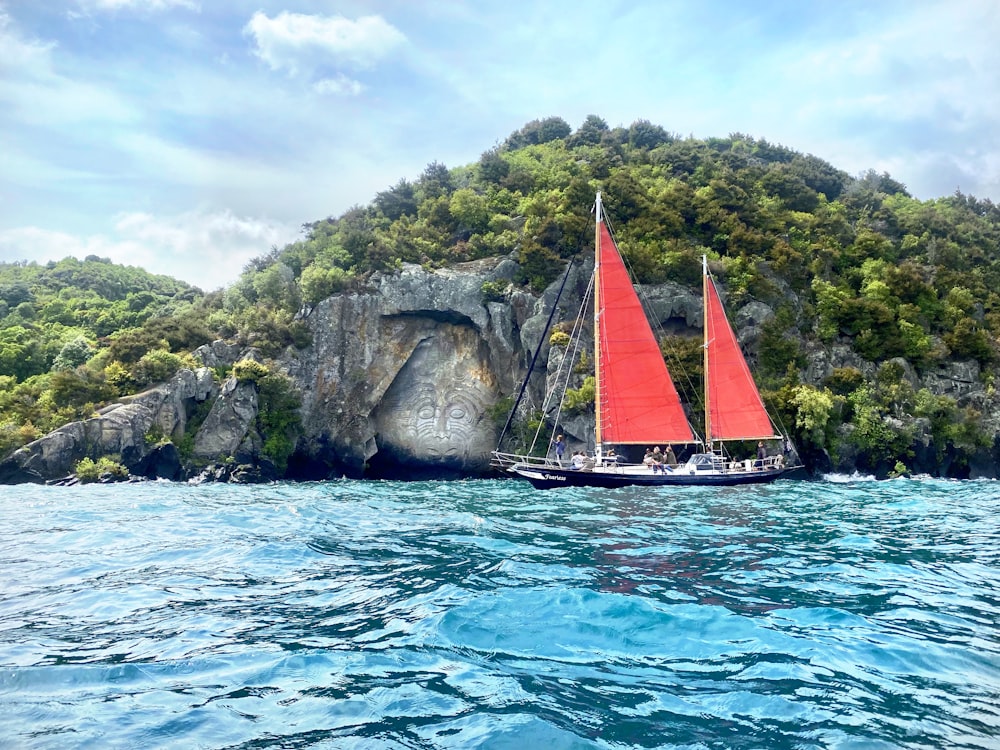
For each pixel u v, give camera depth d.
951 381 67.25
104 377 62.50
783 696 9.58
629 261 69.38
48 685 9.98
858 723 8.73
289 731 8.51
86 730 8.52
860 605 14.31
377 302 69.56
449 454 69.00
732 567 18.09
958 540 22.73
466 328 71.69
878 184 131.62
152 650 11.48
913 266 76.56
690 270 70.44
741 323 68.75
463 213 82.50
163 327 69.19
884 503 34.47
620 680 10.15
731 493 39.22
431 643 11.74
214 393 63.22
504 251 76.69
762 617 13.35
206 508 31.73
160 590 15.55
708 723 8.75
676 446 61.44
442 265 74.94
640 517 28.36
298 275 82.50
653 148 126.19
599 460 44.41
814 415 59.94
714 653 11.34
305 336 68.19
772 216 82.25
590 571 17.42
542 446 63.56
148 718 8.87
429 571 17.36
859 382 64.56
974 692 9.77
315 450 67.00
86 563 18.50
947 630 12.62
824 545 21.61
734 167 104.62
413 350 70.69
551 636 12.15
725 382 47.88
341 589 15.57
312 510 30.55
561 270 69.75
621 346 44.12
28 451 54.12
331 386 68.06
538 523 26.44
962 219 111.56
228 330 71.12
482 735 8.38
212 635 12.28
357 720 8.80
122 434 57.19
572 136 125.69
